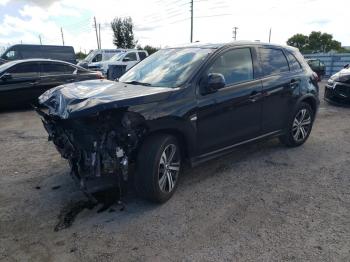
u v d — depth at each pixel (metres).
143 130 3.40
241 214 3.53
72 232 3.19
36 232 3.18
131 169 3.82
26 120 8.30
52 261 2.77
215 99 4.10
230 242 3.03
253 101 4.62
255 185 4.25
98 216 3.48
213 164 4.97
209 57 4.21
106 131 3.25
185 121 3.75
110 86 3.99
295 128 5.65
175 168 3.88
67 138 3.62
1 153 5.52
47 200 3.82
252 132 4.78
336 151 5.66
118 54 18.97
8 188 4.13
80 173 3.46
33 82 9.67
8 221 3.37
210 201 3.81
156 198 3.64
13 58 18.31
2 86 9.21
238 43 4.68
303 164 5.01
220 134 4.29
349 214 3.54
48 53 19.36
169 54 4.74
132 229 3.24
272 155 5.39
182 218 3.44
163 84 4.02
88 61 19.95
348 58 25.08
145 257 2.82
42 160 5.16
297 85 5.39
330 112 9.25
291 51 5.62
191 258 2.80
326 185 4.27
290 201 3.82
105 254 2.86
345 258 2.80
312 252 2.88
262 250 2.91
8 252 2.88
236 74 4.50
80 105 3.18
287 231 3.20
